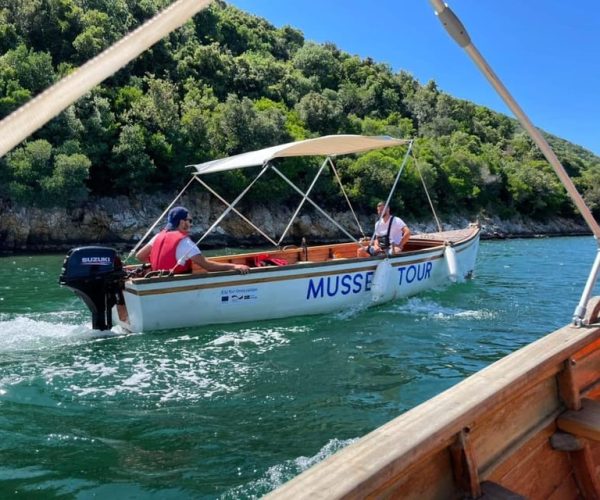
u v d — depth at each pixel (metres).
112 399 4.53
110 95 35.91
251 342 6.47
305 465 3.40
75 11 40.16
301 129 46.19
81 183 28.30
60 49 38.78
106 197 31.56
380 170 41.62
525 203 57.19
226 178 34.50
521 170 58.03
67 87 0.68
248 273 7.25
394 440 1.62
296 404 4.47
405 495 1.73
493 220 53.12
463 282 11.18
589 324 2.90
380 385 4.98
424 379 5.15
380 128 57.59
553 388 2.56
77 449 3.58
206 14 67.56
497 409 2.12
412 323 7.60
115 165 31.23
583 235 54.09
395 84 79.69
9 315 8.10
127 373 5.24
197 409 4.33
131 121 33.94
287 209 37.94
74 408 4.32
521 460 2.27
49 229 28.33
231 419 4.14
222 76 51.38
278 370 5.39
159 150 33.16
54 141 29.86
